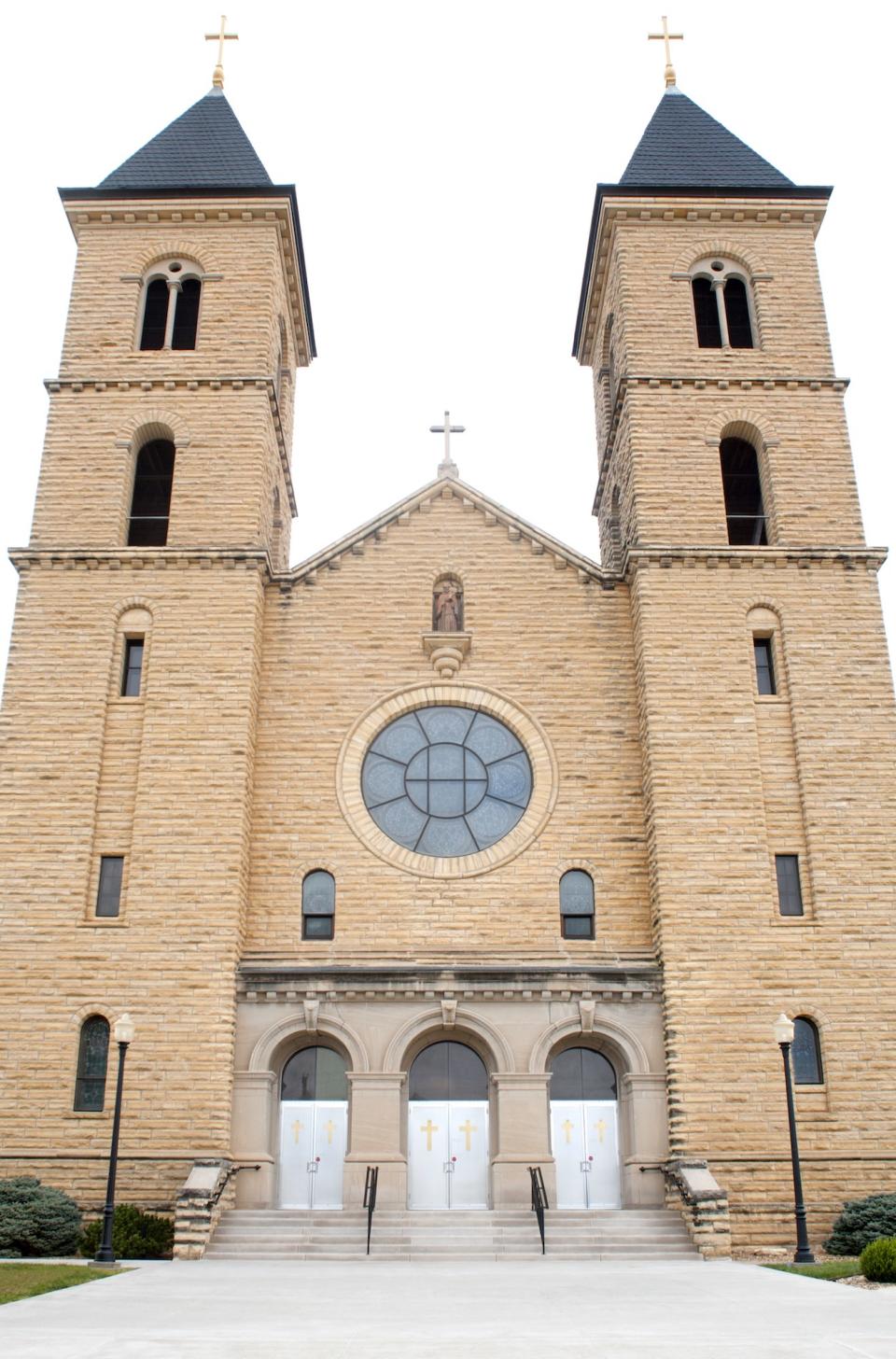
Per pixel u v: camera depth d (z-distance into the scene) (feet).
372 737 116.06
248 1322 52.85
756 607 116.78
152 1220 92.48
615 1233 92.53
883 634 115.44
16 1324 51.19
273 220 134.41
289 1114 103.91
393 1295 64.64
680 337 129.39
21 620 115.24
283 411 144.05
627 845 111.45
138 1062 99.35
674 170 141.08
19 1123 97.76
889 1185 96.73
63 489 122.01
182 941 102.99
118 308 130.52
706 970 102.68
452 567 122.72
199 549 117.39
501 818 113.60
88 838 106.63
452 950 107.04
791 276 133.28
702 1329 50.11
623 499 130.93
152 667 113.09
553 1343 46.03
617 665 118.52
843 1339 46.50
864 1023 101.19
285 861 110.52
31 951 102.78
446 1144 103.35
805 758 110.32
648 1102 101.35
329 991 103.65
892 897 105.40
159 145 144.87
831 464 123.75
